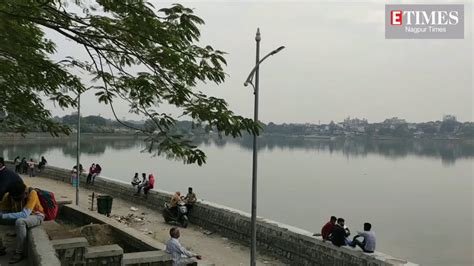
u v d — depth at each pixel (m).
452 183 53.75
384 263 9.15
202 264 9.07
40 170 30.48
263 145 169.62
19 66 6.97
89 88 6.50
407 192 44.97
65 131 8.82
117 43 5.85
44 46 7.41
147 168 60.47
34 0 5.21
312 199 37.31
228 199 34.84
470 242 23.19
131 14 5.40
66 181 27.73
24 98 8.14
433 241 23.55
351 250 9.98
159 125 6.13
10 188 6.85
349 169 70.50
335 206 34.09
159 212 18.42
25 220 6.45
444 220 30.03
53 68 6.91
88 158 71.88
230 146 163.25
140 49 5.86
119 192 22.06
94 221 11.75
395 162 88.94
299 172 63.03
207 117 5.84
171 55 5.64
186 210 15.98
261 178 53.03
